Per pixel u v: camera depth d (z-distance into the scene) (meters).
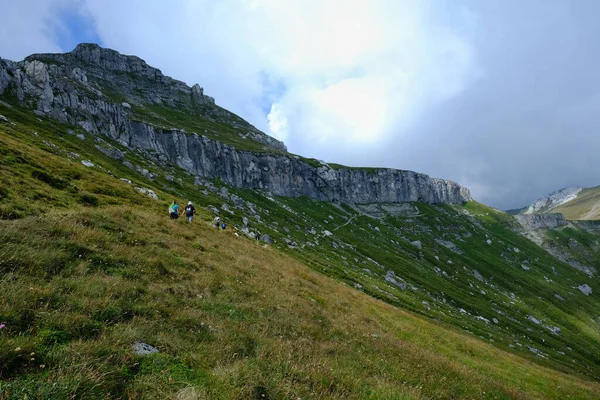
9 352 5.73
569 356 129.12
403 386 10.66
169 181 109.25
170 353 7.93
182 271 15.07
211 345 8.90
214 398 6.54
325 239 151.50
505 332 127.12
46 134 75.75
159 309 10.02
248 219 109.69
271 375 7.97
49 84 122.38
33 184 25.19
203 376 7.22
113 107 149.12
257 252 36.94
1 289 7.58
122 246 14.61
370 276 107.75
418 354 17.98
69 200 25.91
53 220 13.89
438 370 16.00
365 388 9.40
